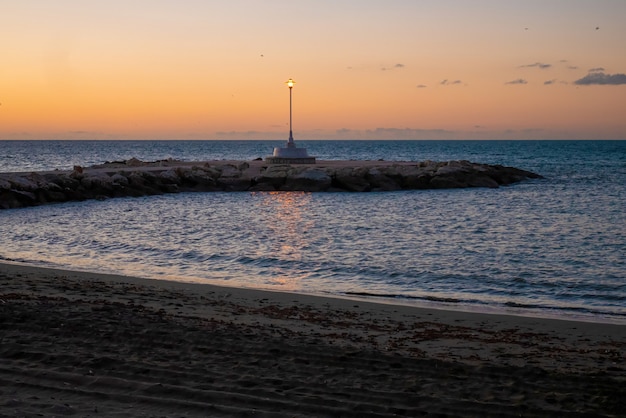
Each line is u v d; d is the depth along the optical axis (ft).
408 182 182.09
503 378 28.71
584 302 51.75
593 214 122.52
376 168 187.01
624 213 123.75
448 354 33.65
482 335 38.78
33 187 144.05
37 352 29.37
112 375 26.81
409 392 26.45
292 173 180.55
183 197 160.97
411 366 30.17
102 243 84.23
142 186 166.91
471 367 30.22
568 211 127.75
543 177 221.46
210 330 35.45
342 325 40.19
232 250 78.48
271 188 176.65
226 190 176.76
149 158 456.04
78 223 108.47
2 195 135.95
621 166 301.63
